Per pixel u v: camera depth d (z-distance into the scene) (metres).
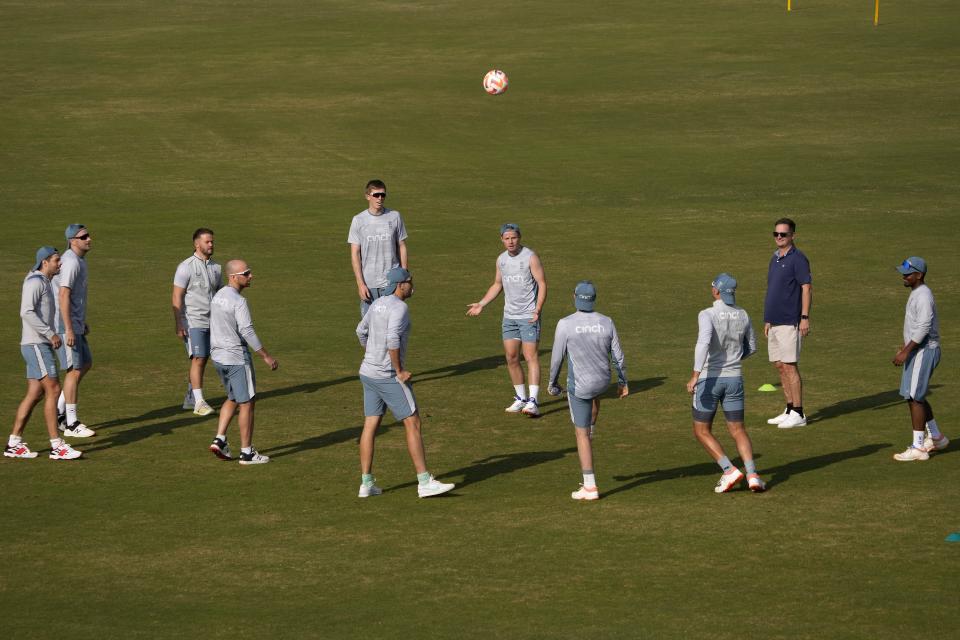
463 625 32.28
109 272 86.38
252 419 47.56
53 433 48.16
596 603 33.59
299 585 35.34
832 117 152.75
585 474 42.84
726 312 42.31
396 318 42.47
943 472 45.16
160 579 35.97
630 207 109.75
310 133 147.00
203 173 126.56
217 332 46.81
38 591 35.09
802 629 31.53
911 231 96.94
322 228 101.88
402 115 156.75
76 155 134.62
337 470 47.00
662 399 56.53
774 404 55.91
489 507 42.34
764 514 40.84
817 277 83.00
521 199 114.19
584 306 42.56
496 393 58.50
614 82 176.00
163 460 48.22
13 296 77.62
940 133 142.25
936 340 46.34
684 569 36.00
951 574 35.03
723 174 124.19
